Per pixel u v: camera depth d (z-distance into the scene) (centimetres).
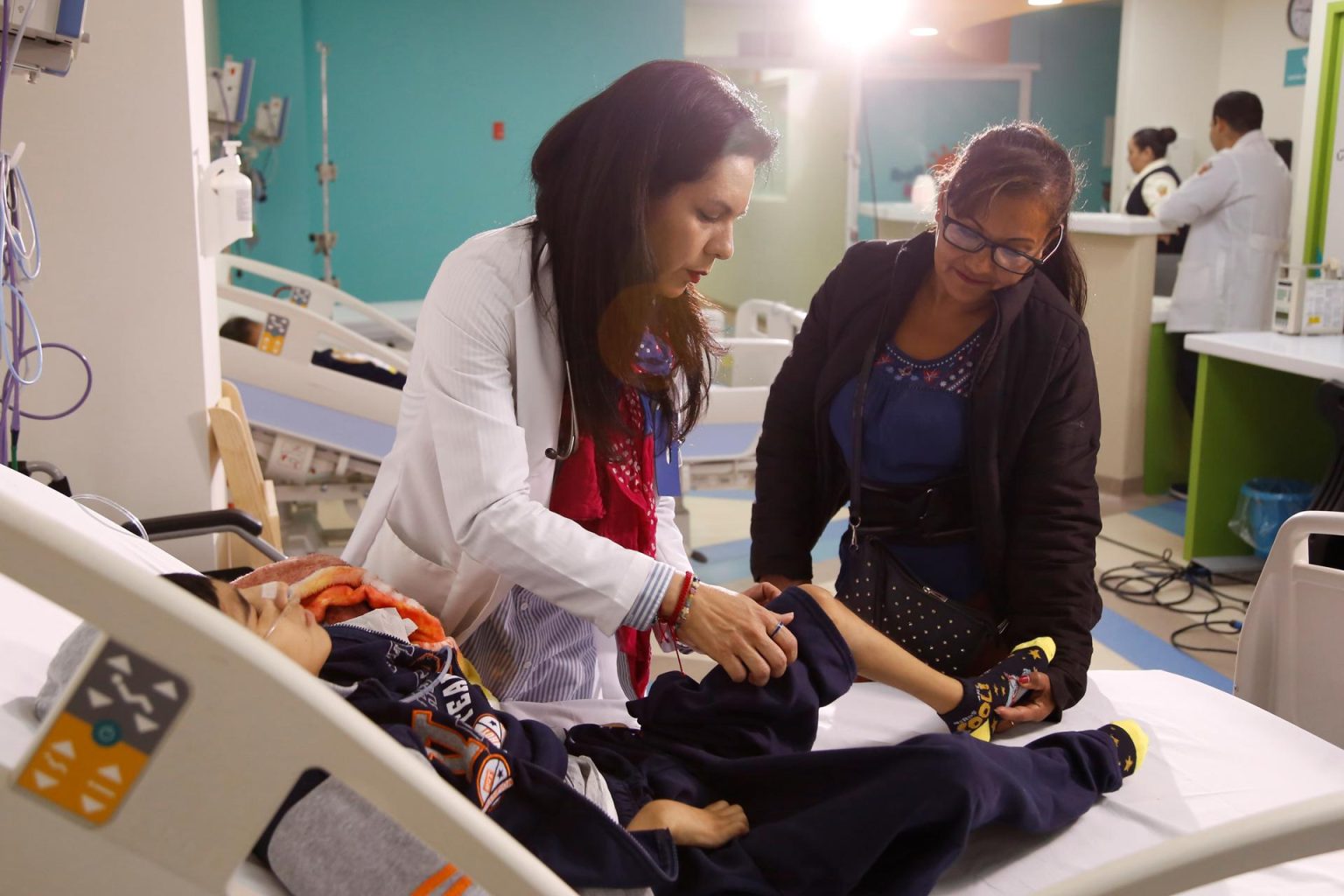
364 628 137
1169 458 486
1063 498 165
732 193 131
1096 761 150
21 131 218
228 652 73
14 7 148
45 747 74
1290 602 189
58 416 185
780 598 154
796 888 128
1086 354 165
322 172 604
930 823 128
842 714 169
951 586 175
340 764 77
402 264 717
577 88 727
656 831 123
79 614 70
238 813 76
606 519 152
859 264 177
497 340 138
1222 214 474
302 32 644
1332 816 90
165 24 220
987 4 454
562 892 82
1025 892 132
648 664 175
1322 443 402
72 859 75
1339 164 442
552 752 133
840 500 186
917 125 928
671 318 150
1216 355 381
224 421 238
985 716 157
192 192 228
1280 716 192
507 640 159
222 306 425
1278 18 720
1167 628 348
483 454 134
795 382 185
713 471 357
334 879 101
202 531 202
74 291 227
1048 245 165
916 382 168
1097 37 949
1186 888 90
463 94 707
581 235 132
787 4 924
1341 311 389
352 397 359
